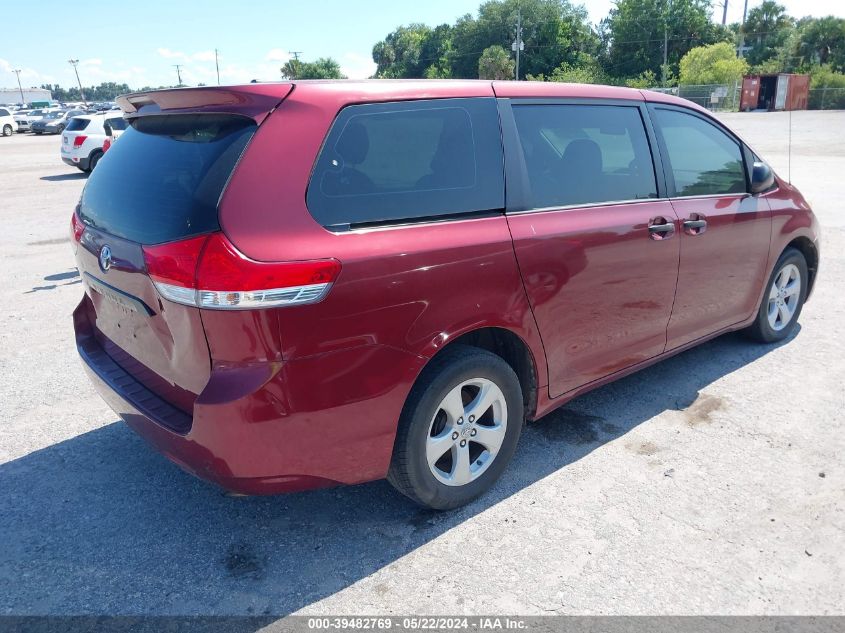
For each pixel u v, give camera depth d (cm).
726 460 341
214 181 229
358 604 246
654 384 433
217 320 222
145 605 246
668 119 387
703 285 399
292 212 232
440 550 276
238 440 230
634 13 7500
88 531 289
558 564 266
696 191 394
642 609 243
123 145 297
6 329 546
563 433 371
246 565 268
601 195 337
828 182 1375
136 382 282
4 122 4144
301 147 239
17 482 325
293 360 230
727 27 7719
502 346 317
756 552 272
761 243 438
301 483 249
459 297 269
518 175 299
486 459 306
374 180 255
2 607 244
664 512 298
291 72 8512
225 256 219
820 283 660
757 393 417
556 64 7838
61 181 1656
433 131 276
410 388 262
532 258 294
